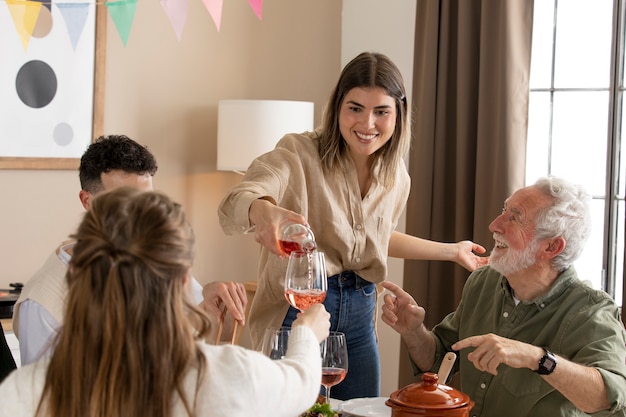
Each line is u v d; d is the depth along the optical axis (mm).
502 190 4055
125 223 1320
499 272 2443
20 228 3828
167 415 1314
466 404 1874
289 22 4672
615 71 4133
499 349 1981
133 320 1307
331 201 2613
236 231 2246
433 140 4262
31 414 1350
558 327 2299
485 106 4105
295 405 1446
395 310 2494
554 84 4328
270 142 4121
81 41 3936
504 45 4039
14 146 3768
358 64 2543
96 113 3998
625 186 3912
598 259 4219
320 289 1921
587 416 2242
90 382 1313
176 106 4301
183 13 3738
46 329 2152
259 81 4594
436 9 4227
